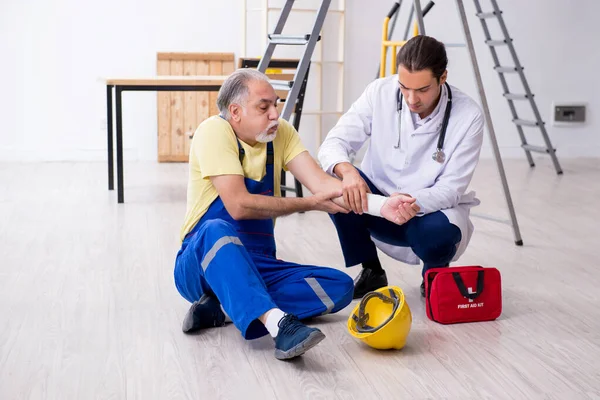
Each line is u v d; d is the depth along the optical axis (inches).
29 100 251.4
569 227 169.9
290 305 101.3
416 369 90.5
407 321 94.4
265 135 97.5
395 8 220.4
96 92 255.0
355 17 265.0
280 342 90.4
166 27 255.1
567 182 226.5
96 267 133.4
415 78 100.8
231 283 91.4
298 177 105.7
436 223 107.7
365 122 115.6
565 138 276.4
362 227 115.5
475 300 106.4
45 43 249.3
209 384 85.9
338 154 110.7
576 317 110.5
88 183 216.7
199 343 98.0
